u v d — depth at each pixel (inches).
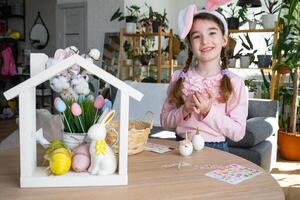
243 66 137.7
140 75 162.2
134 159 41.5
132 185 32.3
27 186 31.3
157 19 158.9
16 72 230.8
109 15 171.5
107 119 33.5
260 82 155.9
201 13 50.7
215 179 34.5
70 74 36.5
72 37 190.5
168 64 159.2
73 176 31.9
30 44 239.6
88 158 32.7
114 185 32.1
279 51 124.7
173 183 33.0
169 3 208.7
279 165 124.3
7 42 235.6
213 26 50.2
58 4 192.5
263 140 95.4
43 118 65.4
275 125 108.5
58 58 34.8
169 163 39.9
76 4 184.4
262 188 32.3
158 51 152.0
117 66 165.3
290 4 117.3
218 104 51.7
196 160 41.4
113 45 169.3
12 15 236.8
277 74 131.2
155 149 46.2
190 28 50.2
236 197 29.9
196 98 48.5
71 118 36.5
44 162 35.7
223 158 42.6
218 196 30.0
